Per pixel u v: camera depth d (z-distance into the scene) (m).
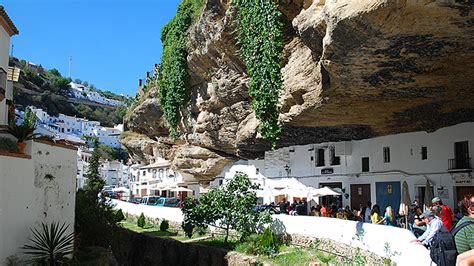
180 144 39.25
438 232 7.02
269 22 17.75
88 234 16.73
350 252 14.86
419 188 20.88
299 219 18.28
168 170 45.12
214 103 28.27
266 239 18.47
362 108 17.94
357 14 11.00
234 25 21.03
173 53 30.64
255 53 19.00
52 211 12.75
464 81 14.45
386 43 11.87
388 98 16.52
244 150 30.06
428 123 19.77
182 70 30.23
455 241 5.00
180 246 21.67
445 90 15.39
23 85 113.75
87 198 18.52
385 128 21.17
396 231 12.36
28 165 11.62
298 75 17.78
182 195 42.84
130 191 55.28
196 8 28.09
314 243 17.17
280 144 27.44
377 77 14.38
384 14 10.63
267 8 17.77
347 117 19.34
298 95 18.20
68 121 113.44
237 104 26.28
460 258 3.62
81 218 16.75
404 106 17.50
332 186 25.52
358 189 23.97
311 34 14.22
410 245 11.41
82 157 77.88
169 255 22.08
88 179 30.30
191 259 20.67
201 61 26.94
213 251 19.52
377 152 23.05
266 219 19.70
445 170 19.75
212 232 23.47
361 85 15.17
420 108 17.73
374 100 16.81
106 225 17.64
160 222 29.23
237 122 28.03
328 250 16.25
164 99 34.41
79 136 111.81
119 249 18.86
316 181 26.34
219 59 24.84
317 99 17.34
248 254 18.09
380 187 22.72
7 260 10.54
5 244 10.50
